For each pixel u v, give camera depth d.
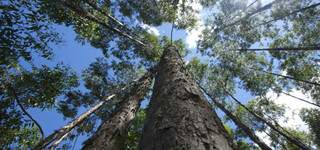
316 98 16.56
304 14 14.38
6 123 6.73
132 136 11.50
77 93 12.17
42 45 6.14
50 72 7.47
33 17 5.07
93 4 10.20
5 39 4.85
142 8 14.74
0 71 6.33
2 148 7.23
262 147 8.76
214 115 2.62
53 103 7.66
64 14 8.12
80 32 9.03
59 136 6.30
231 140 2.26
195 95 2.95
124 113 6.61
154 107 3.06
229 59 15.66
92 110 7.79
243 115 15.20
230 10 15.38
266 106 15.49
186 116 2.38
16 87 6.76
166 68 5.06
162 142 2.06
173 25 14.09
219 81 15.74
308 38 15.75
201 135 2.07
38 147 5.82
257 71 15.82
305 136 16.06
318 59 15.89
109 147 5.36
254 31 15.50
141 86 8.53
